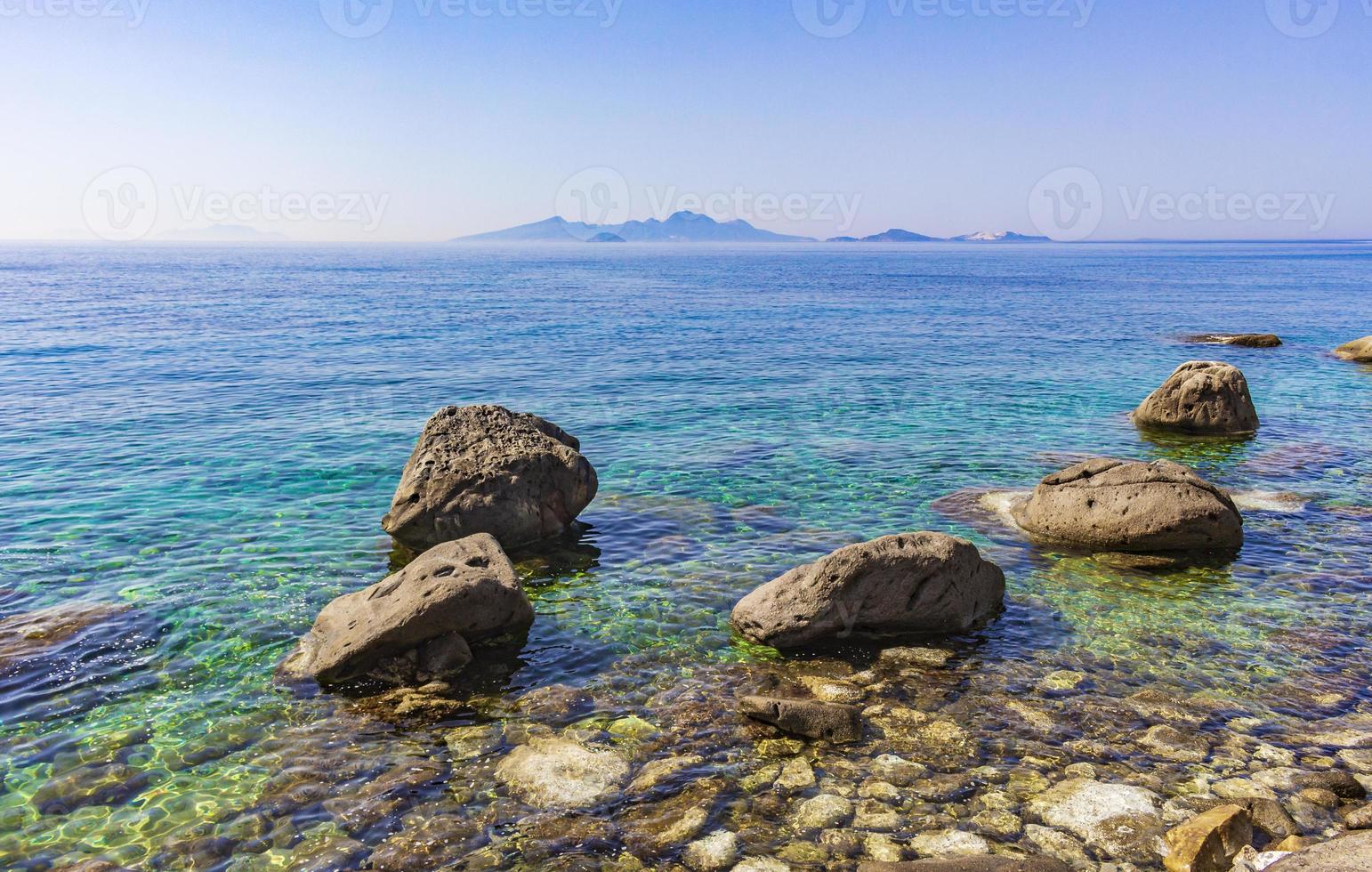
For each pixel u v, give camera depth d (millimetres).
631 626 13867
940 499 20562
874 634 13516
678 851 8438
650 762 10000
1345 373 40125
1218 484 21859
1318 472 22953
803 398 34125
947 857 8281
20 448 24438
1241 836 8414
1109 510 17266
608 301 87875
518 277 142000
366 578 15547
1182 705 11273
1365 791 9273
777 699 10805
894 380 38562
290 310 71312
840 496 20828
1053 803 9133
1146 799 9148
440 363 42750
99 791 9414
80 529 17797
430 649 12445
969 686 11898
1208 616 14180
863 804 9164
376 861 8328
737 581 15656
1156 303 84688
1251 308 77562
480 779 9688
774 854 8367
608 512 19562
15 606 14031
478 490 17141
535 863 8281
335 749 10297
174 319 61906
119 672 12055
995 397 34438
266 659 12555
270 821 8930
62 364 39812
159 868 8219
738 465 23562
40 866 8227
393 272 154000
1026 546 17469
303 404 31688
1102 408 32156
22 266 159000
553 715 11102
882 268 190250
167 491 20484
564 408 31766
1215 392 27906
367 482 21484
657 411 31312
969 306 81562
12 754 10078
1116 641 13312
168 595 14594
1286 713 11055
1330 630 13578
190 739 10492
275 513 19047
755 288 112125
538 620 14031
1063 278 139625
